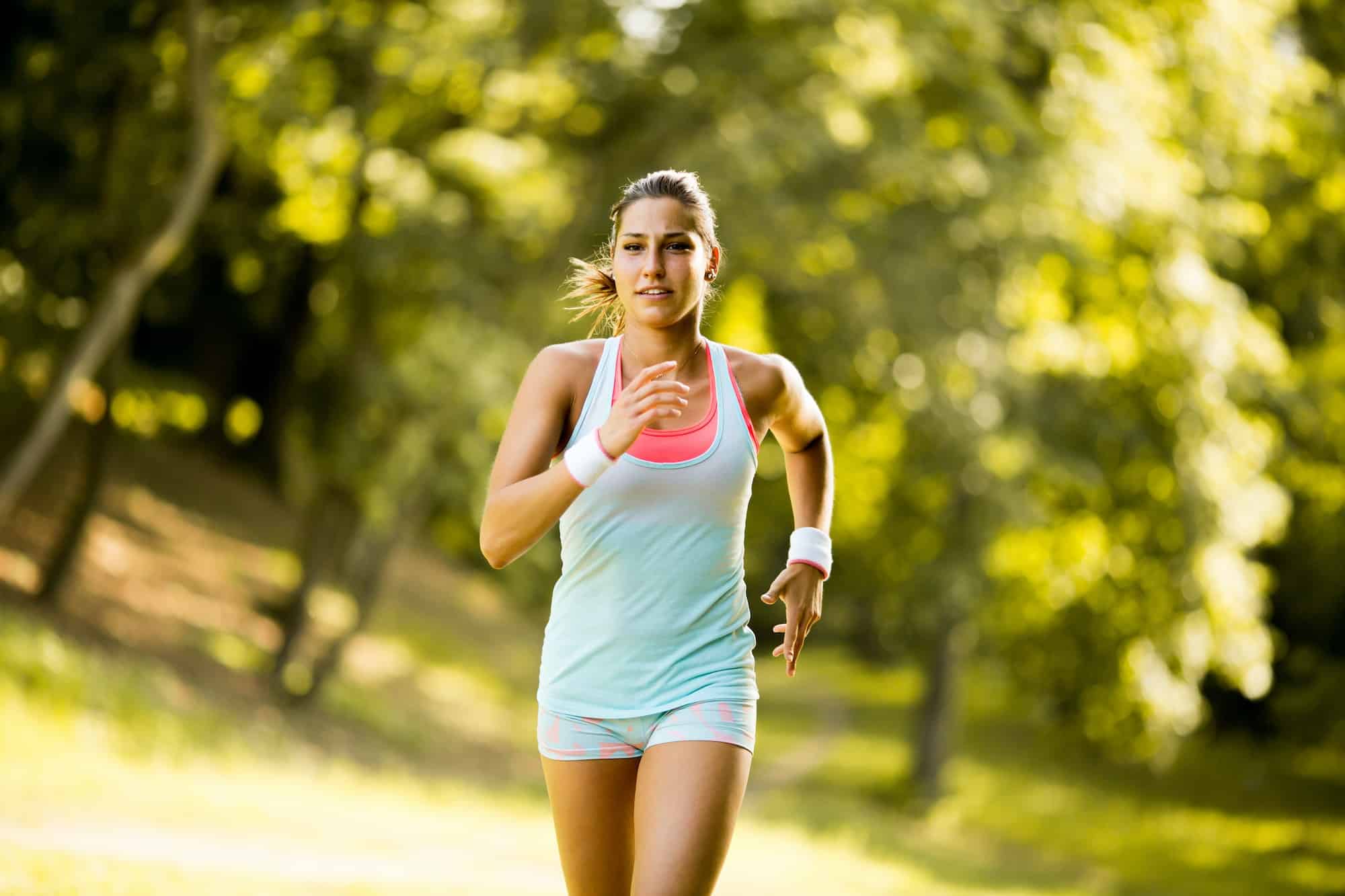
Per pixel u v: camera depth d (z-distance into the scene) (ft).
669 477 16.51
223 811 48.01
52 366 73.67
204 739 63.46
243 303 114.73
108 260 69.97
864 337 80.69
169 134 67.67
